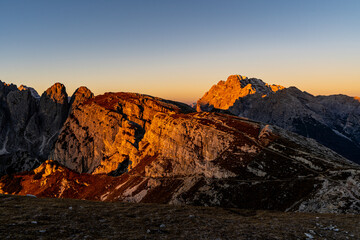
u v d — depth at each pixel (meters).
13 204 32.94
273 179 115.31
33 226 23.55
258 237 27.47
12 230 21.56
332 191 87.00
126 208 38.31
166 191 155.75
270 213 52.38
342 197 80.81
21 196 40.94
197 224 31.61
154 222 30.52
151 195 160.75
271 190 108.31
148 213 35.94
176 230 27.64
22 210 29.58
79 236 22.14
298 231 31.75
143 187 176.00
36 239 20.19
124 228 26.47
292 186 104.00
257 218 42.59
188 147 175.50
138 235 24.12
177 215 36.12
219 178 136.88
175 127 196.00
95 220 28.59
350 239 29.84
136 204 45.59
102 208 36.50
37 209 30.77
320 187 94.31
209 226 31.02
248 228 31.70
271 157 132.12
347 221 41.28
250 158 137.62
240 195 115.56
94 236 22.61
